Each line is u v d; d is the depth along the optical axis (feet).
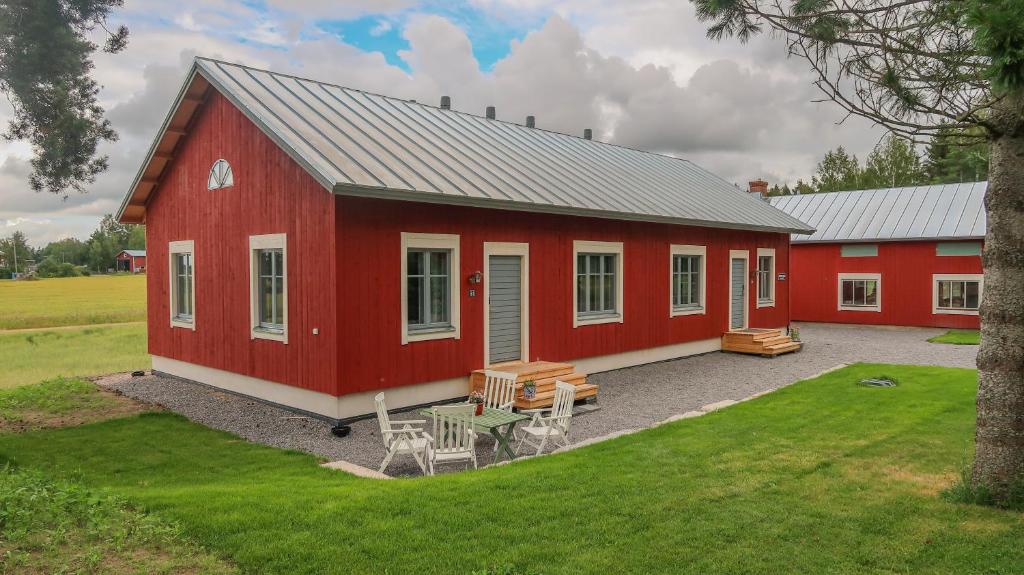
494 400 36.91
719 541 17.19
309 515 18.88
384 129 44.37
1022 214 19.45
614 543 17.07
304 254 35.76
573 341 47.98
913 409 34.78
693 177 73.77
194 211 45.60
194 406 39.60
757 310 69.46
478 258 40.98
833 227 90.94
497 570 15.24
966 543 17.02
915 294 83.41
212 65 42.34
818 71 20.26
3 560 15.35
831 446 27.14
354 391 34.68
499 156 49.44
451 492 21.06
